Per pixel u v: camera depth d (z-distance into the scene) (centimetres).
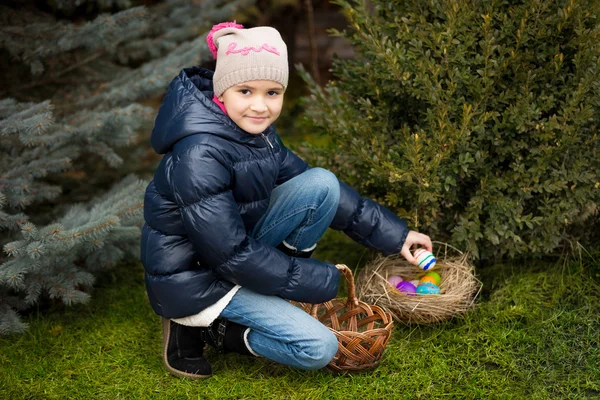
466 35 268
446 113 267
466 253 293
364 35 278
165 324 253
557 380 247
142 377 256
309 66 627
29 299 278
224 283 233
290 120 528
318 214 252
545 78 275
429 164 268
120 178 377
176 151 223
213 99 240
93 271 343
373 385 245
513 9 269
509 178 284
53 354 275
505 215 286
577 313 282
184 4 412
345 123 306
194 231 218
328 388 245
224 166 223
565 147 273
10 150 328
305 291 228
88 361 270
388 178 281
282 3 566
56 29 331
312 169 257
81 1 347
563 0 267
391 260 301
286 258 227
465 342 268
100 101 341
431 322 274
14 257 280
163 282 230
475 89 270
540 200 289
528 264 318
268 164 236
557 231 290
